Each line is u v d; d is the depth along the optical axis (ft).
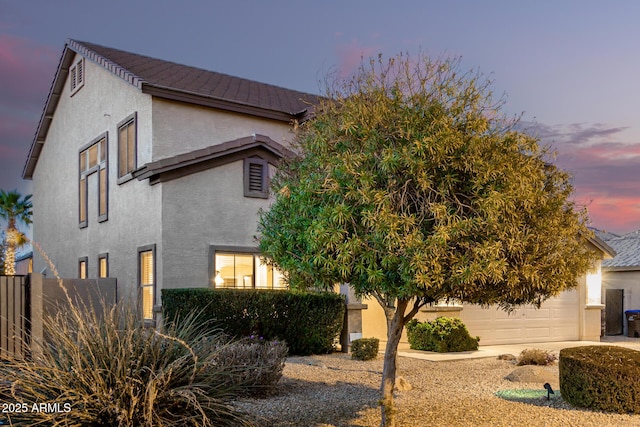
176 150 49.93
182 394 18.44
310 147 22.38
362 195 18.57
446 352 46.93
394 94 20.81
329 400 28.55
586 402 27.04
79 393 17.98
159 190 46.16
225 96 53.72
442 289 19.19
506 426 23.98
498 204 17.99
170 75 57.11
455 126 20.08
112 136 55.77
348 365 39.88
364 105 20.94
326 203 20.15
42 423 17.67
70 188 66.03
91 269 58.95
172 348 20.57
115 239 53.78
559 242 20.25
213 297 40.75
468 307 53.52
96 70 60.18
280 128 56.54
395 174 19.33
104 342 19.61
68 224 65.92
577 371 27.40
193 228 46.80
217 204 48.16
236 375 25.49
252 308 41.81
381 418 23.97
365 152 19.90
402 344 51.65
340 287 47.37
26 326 30.58
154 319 45.09
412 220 17.95
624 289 73.20
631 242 82.53
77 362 18.42
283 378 34.24
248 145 49.39
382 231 17.84
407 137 19.34
